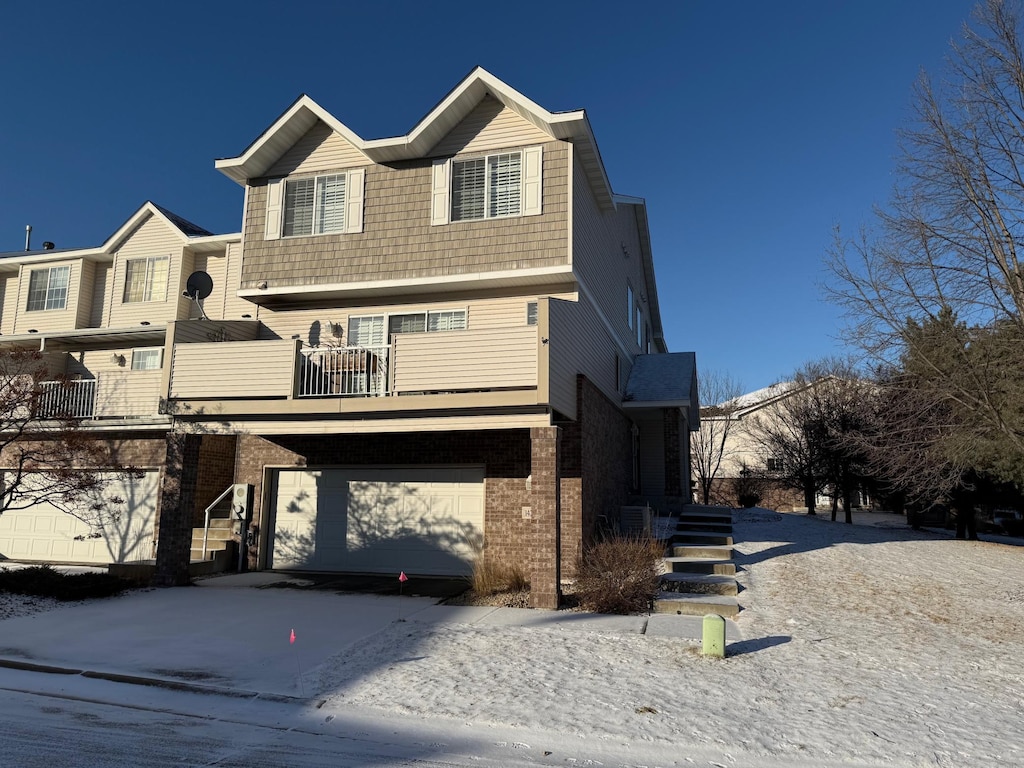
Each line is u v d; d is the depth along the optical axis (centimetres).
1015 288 1028
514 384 1102
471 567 1373
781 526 2072
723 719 611
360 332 1478
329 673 752
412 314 1456
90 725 599
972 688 702
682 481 1989
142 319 1884
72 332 1797
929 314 1091
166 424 1456
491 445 1388
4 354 1470
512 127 1404
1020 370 1045
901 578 1285
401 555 1415
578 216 1395
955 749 550
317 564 1457
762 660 795
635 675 736
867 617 1006
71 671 762
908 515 2522
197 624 968
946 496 2034
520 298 1401
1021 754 541
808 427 2688
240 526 1472
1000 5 1028
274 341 1241
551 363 1116
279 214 1498
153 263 1923
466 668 762
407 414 1169
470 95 1394
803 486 2836
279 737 578
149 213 1939
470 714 627
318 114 1447
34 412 1276
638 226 2270
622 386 1881
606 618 1005
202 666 776
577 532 1287
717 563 1291
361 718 625
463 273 1373
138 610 1057
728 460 3606
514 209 1373
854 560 1452
